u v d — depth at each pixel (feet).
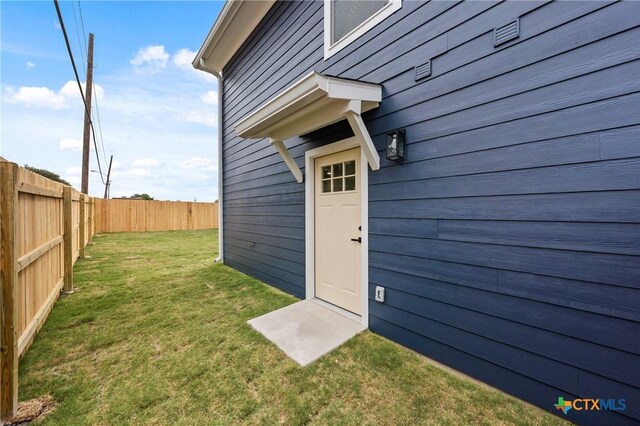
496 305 5.83
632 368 4.34
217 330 8.74
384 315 8.18
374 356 7.17
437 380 6.17
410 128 7.39
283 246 13.16
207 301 11.49
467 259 6.27
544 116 5.15
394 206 7.82
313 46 10.86
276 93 13.39
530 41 5.30
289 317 9.61
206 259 21.12
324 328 8.76
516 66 5.47
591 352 4.71
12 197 5.27
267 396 5.76
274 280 13.75
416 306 7.32
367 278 8.69
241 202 17.28
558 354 5.05
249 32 15.97
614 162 4.46
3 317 5.10
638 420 4.30
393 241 7.88
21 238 7.20
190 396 5.76
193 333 8.55
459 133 6.36
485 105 5.92
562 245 4.98
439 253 6.79
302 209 11.94
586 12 4.70
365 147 7.97
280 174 13.42
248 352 7.43
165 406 5.49
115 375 6.47
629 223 4.34
